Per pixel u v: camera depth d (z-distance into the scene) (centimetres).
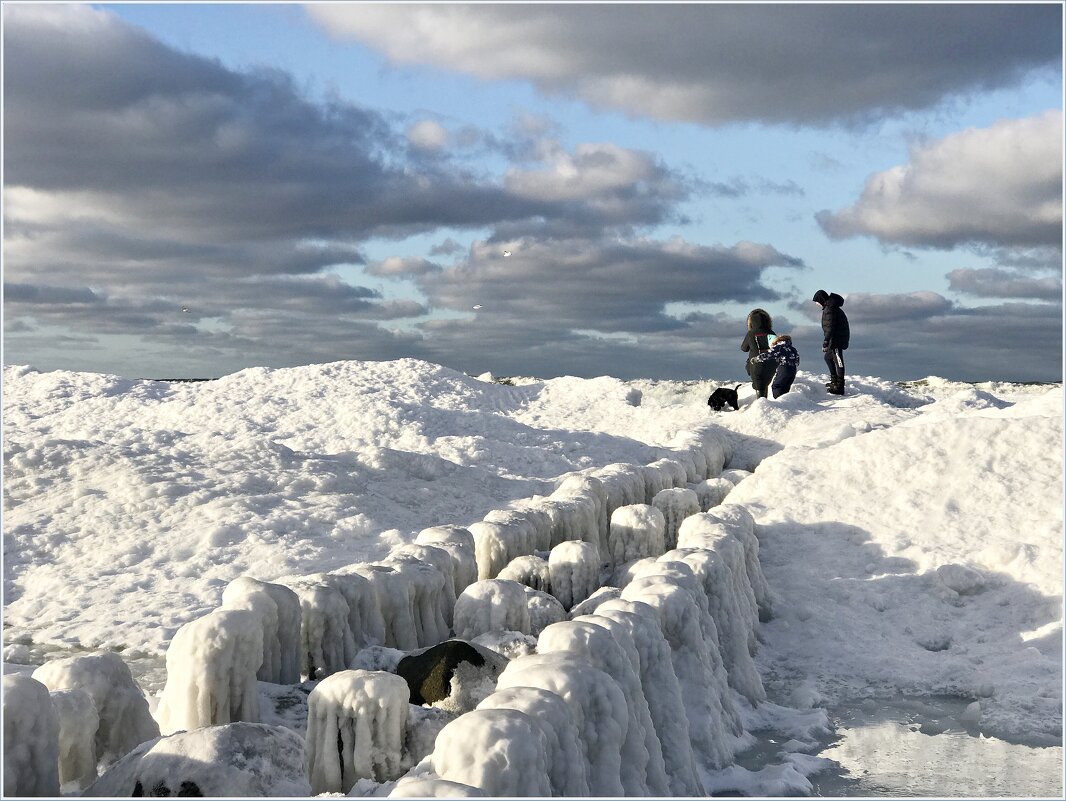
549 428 1783
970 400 1481
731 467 1355
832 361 1870
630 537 764
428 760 353
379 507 1112
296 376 2092
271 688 475
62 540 938
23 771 332
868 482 895
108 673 413
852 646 667
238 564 887
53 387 2048
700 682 493
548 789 308
